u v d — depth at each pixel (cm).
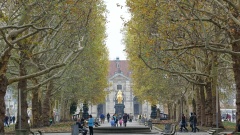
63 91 7281
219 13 3023
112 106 18350
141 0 3294
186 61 4853
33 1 2944
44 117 5803
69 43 4131
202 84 4784
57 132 5062
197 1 2892
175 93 7419
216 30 3466
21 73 3984
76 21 3750
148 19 3469
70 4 3131
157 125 7388
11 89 7606
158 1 3188
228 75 6100
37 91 5188
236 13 2872
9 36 2916
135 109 18275
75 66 5888
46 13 2908
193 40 3400
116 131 5147
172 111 9531
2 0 2978
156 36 3634
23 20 2888
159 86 6862
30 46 3788
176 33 3447
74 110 9825
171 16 3231
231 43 3186
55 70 5691
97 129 5184
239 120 3425
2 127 3183
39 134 4178
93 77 7144
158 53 4100
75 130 3900
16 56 4253
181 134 4450
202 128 4969
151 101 8375
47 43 4097
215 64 4078
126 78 18400
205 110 5125
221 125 4584
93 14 4412
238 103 3444
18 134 3281
